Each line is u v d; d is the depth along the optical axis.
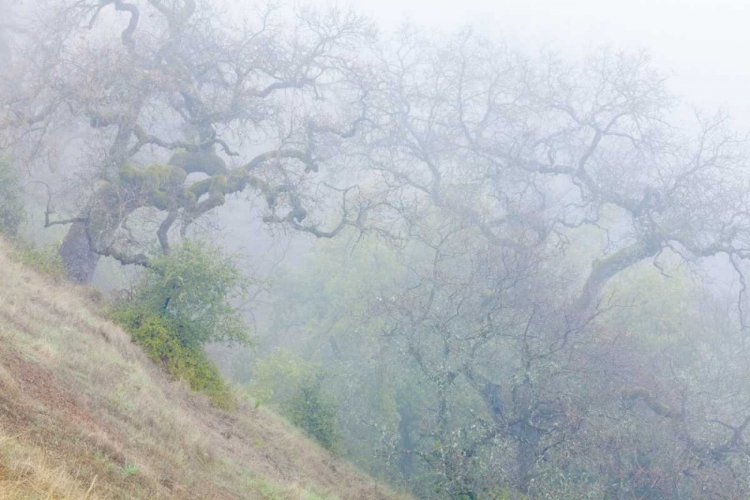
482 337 19.05
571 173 26.61
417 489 20.61
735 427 18.86
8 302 11.03
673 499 18.42
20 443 5.91
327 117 25.42
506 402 19.17
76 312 12.98
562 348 19.06
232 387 16.89
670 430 19.75
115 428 8.13
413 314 22.56
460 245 25.50
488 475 16.42
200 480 8.40
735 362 25.12
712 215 24.44
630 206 25.27
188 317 15.26
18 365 8.09
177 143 21.83
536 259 23.17
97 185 23.25
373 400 24.66
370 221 24.23
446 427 19.03
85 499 5.38
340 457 19.06
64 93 20.31
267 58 23.64
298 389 20.97
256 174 23.44
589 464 17.38
